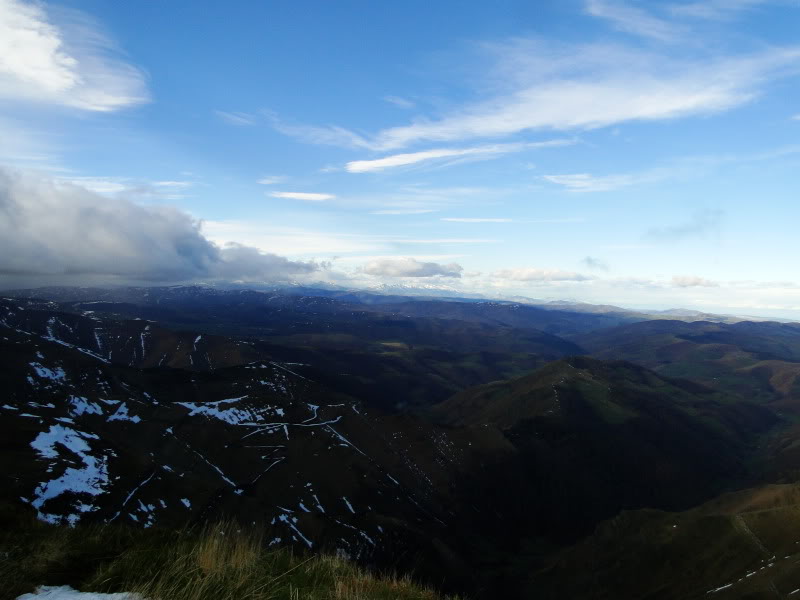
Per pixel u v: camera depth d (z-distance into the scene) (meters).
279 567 9.61
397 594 9.61
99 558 9.30
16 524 11.80
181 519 61.47
